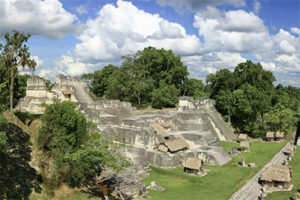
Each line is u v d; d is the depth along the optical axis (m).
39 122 35.50
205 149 51.97
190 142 56.91
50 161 30.03
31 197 24.28
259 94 73.94
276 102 89.06
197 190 35.09
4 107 34.88
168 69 96.81
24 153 29.08
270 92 86.50
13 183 24.36
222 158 49.34
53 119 29.86
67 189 28.23
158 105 86.06
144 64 94.00
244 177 41.12
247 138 73.00
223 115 83.00
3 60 37.31
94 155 27.61
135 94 83.88
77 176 29.44
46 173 28.16
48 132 29.91
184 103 72.25
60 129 29.14
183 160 46.34
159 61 92.19
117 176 34.69
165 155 45.62
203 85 102.31
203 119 67.56
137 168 39.50
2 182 23.66
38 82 65.44
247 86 78.56
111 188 32.12
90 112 52.94
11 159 27.00
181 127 63.88
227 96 78.44
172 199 31.58
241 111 76.56
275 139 72.44
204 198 32.50
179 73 97.00
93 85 98.50
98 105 60.81
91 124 34.75
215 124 69.69
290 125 76.38
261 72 89.06
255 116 75.50
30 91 67.00
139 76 84.31
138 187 32.62
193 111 70.19
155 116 60.00
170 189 35.00
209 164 47.84
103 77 96.44
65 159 28.25
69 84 73.50
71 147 28.70
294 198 32.66
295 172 44.91
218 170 44.47
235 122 82.19
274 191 36.31
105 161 27.83
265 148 61.97
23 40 38.47
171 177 39.75
